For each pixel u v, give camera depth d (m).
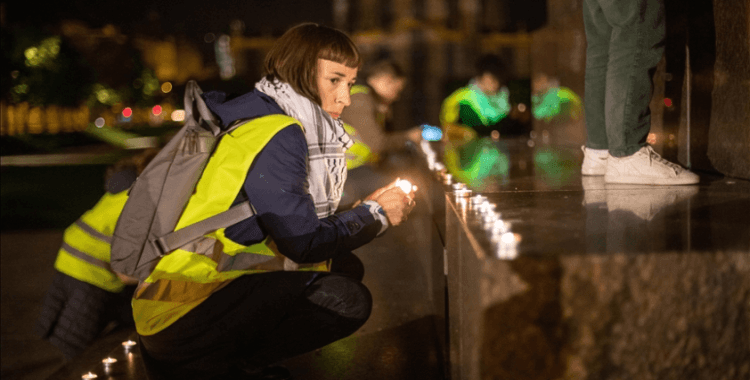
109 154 25.55
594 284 1.27
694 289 1.28
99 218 2.68
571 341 1.28
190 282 1.93
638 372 1.30
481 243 1.37
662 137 3.20
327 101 2.16
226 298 1.94
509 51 38.94
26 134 32.41
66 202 10.05
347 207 2.88
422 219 4.32
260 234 1.96
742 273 1.29
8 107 32.72
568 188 2.30
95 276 2.72
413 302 3.62
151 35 65.12
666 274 1.28
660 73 3.20
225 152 1.88
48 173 16.38
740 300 1.30
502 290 1.27
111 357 2.91
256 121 1.93
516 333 1.28
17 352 3.41
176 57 65.44
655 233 1.44
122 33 57.69
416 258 4.88
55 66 34.56
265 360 2.18
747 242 1.34
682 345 1.29
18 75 32.94
